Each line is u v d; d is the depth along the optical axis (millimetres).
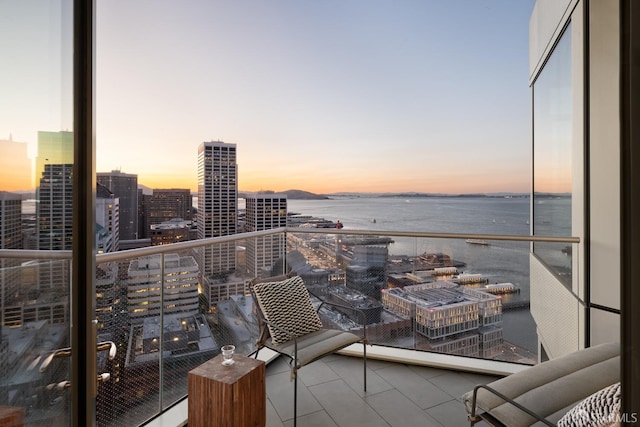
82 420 1052
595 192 2371
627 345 658
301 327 2598
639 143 638
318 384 2723
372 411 2387
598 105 2334
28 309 914
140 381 2166
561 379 1634
